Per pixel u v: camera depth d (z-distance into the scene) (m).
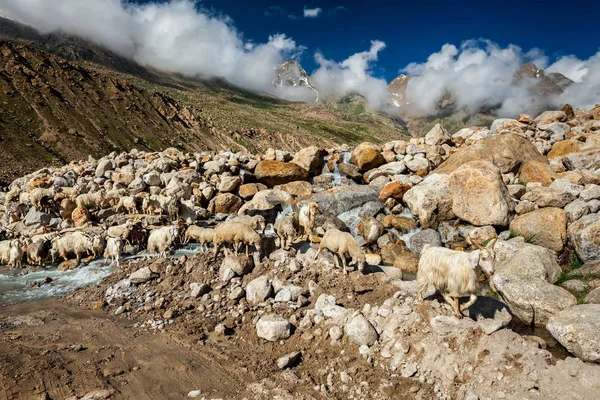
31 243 15.06
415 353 7.02
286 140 198.88
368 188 18.11
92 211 18.83
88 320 9.84
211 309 10.09
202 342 8.51
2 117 99.88
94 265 14.34
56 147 100.19
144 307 10.39
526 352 6.27
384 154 20.84
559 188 13.85
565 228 11.97
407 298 8.30
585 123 21.91
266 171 20.92
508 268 10.00
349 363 7.28
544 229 12.20
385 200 17.17
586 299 8.78
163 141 136.75
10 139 92.69
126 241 15.56
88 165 24.45
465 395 6.05
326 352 7.70
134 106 146.75
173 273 12.01
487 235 13.43
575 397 5.45
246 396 6.62
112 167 23.05
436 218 15.10
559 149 18.62
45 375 7.03
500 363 6.16
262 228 12.77
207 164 22.20
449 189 15.22
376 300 8.88
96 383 6.89
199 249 15.29
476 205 14.23
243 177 21.22
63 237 15.06
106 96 144.00
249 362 7.64
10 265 14.93
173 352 8.12
